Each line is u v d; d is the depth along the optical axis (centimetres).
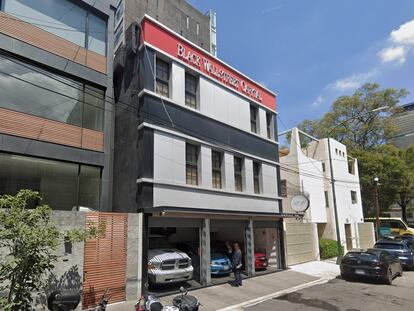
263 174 1842
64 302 822
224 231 1847
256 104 1898
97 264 1015
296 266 1833
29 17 1177
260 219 1672
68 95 1255
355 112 4378
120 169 1351
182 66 1463
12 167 1084
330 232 2566
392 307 1050
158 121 1309
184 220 1298
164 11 3703
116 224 1085
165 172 1295
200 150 1480
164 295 1135
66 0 1298
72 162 1230
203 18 4334
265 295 1202
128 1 3198
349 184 2919
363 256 1471
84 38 1337
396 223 3403
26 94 1132
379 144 4338
